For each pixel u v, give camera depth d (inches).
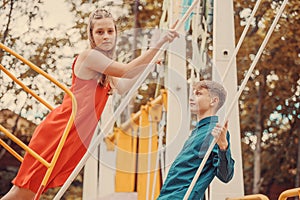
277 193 690.2
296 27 646.5
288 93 673.0
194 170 187.0
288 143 688.4
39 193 185.9
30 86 597.0
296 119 682.2
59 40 600.1
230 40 234.1
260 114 676.1
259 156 674.8
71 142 200.8
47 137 203.0
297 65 659.4
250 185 684.1
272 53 653.3
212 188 221.8
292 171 690.8
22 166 201.0
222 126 179.0
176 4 234.2
